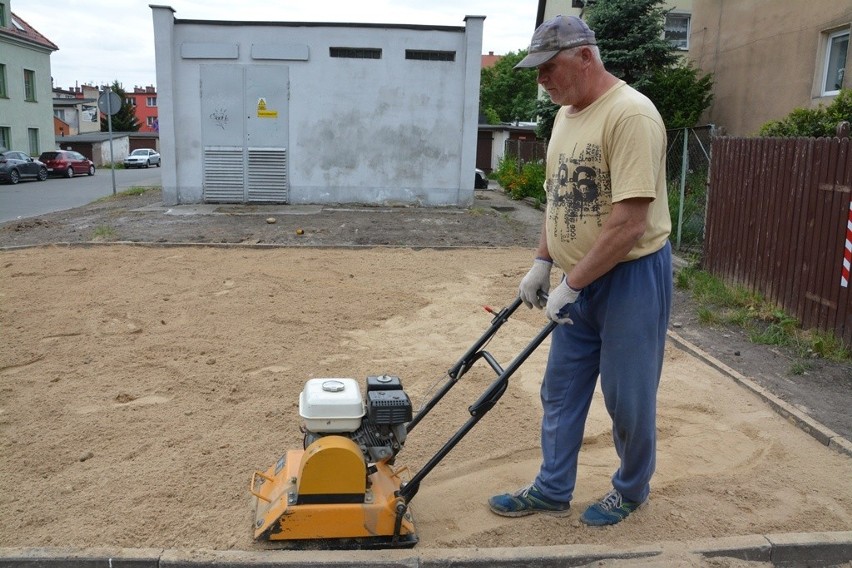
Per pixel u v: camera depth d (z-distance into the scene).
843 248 6.55
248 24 15.96
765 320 7.44
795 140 7.39
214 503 3.67
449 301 8.01
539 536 3.47
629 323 3.24
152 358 5.89
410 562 3.19
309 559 3.17
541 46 3.10
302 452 3.63
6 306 7.36
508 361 6.08
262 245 11.02
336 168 16.73
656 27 18.17
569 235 3.32
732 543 3.38
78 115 74.19
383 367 5.84
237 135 16.41
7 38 39.00
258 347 6.23
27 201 21.95
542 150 23.16
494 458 4.29
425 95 16.58
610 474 4.16
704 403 5.23
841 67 13.23
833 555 3.41
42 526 3.44
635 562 3.28
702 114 17.92
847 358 6.21
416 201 17.00
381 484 3.38
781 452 4.45
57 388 5.20
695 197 11.96
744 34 16.11
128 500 3.68
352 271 9.44
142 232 12.33
